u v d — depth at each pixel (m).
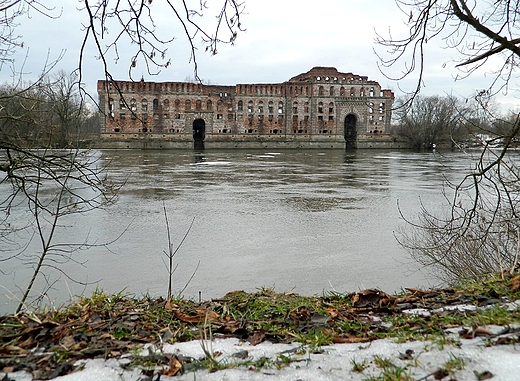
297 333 3.38
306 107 85.94
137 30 4.41
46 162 7.18
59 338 3.25
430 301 4.29
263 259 10.14
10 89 8.09
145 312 4.05
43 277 8.80
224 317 3.99
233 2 4.21
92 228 13.23
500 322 3.18
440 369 2.47
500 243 7.43
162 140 79.06
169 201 18.78
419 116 79.81
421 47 5.14
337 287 8.24
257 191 22.33
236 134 84.06
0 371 2.70
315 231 13.08
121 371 2.66
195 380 2.48
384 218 15.04
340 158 54.53
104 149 72.94
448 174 31.98
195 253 10.64
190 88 80.81
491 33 4.83
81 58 4.50
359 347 2.96
